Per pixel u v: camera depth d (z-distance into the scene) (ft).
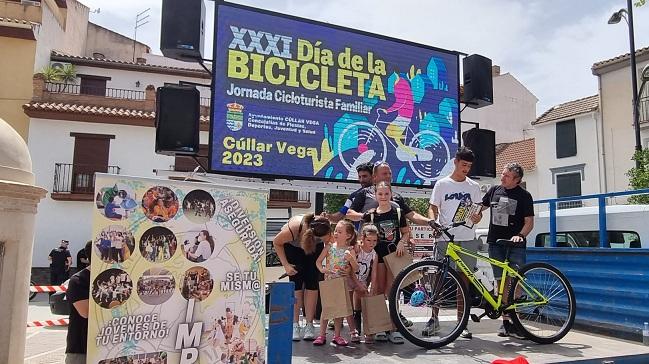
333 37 26.53
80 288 11.05
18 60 59.11
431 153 28.50
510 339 15.58
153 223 9.53
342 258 15.15
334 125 25.95
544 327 16.11
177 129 21.67
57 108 57.93
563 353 13.64
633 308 15.58
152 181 9.62
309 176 25.11
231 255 10.21
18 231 11.09
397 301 14.26
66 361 11.29
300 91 25.30
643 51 60.75
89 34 84.69
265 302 11.47
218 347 9.82
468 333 15.66
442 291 15.03
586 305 17.28
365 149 26.66
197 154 22.24
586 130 68.39
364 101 26.91
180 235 9.75
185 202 9.89
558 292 16.34
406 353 13.65
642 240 18.74
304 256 15.88
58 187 57.93
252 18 24.56
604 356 12.64
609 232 20.12
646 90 61.11
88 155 59.36
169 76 68.39
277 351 10.25
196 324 9.67
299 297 15.74
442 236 16.48
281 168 24.47
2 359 10.66
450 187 16.97
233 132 23.58
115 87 66.85
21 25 58.44
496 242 16.22
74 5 76.28
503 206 16.76
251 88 24.16
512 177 16.75
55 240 57.11
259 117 24.20
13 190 10.89
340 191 25.82
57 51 68.74
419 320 17.26
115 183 9.29
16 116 58.39
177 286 9.61
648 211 18.67
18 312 11.09
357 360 12.82
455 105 29.63
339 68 26.45
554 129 73.00
